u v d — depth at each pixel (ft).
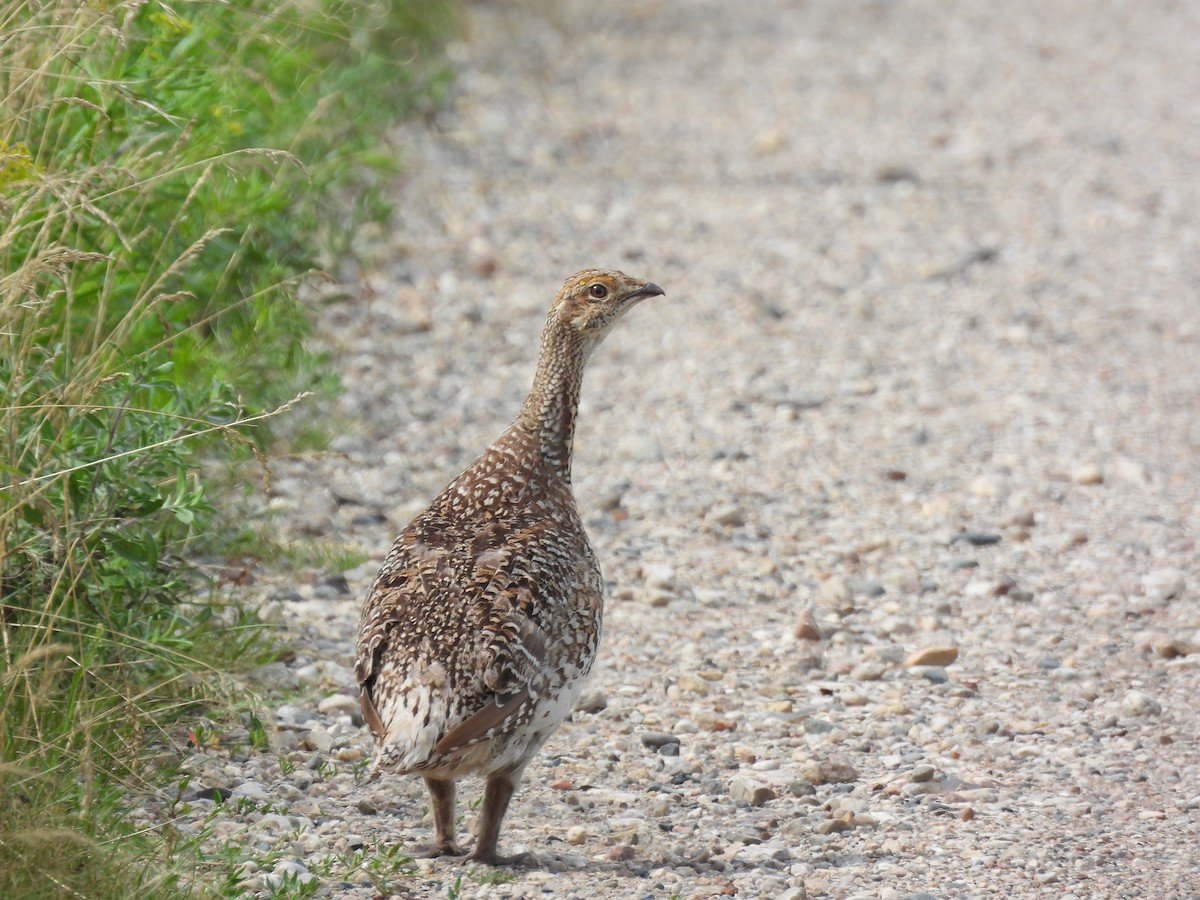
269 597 54.85
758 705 51.08
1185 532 65.00
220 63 64.39
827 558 63.00
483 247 97.30
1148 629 56.65
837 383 82.07
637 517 66.80
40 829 33.37
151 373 45.78
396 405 75.05
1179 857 40.70
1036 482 70.18
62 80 45.88
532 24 153.79
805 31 165.37
